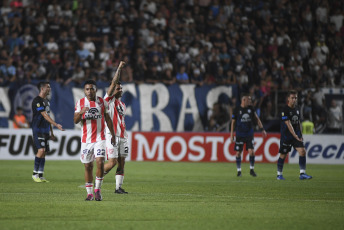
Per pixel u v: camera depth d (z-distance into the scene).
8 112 74.50
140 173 55.22
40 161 43.94
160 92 79.12
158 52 86.56
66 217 24.09
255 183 45.16
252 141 53.44
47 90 43.28
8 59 80.94
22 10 88.94
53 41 84.94
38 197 31.98
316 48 98.81
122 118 34.25
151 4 96.00
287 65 93.56
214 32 93.69
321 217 25.11
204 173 56.72
